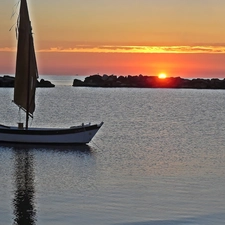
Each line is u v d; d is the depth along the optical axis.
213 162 54.91
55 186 42.09
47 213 33.69
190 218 32.84
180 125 100.12
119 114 128.75
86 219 32.47
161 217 33.03
